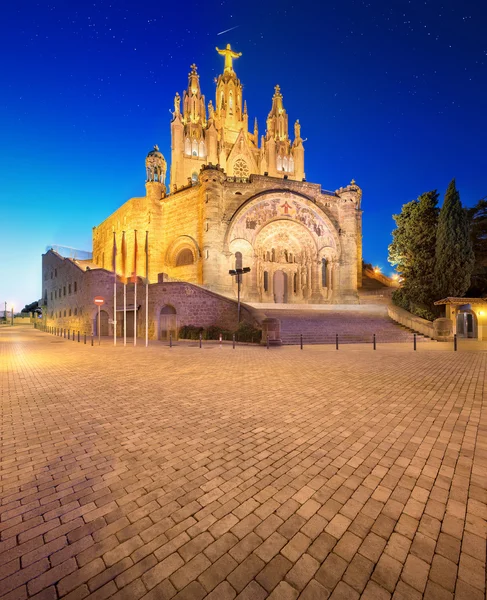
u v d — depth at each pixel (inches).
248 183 1332.4
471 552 99.5
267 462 159.5
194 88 1969.7
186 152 1863.9
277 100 2186.3
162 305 1008.2
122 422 220.1
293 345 731.4
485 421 216.7
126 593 86.0
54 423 220.2
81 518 117.7
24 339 1084.5
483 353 566.3
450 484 139.1
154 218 1446.9
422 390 298.4
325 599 83.8
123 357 550.9
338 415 228.8
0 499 130.5
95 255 2026.3
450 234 944.3
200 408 248.2
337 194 1510.8
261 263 1374.3
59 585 88.7
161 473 149.9
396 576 90.9
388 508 121.9
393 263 1140.5
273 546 102.5
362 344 747.4
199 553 99.9
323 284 1445.6
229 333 853.2
